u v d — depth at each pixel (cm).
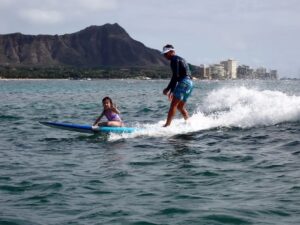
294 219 526
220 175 751
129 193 658
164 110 2067
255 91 1995
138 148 1030
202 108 1870
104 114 1292
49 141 1168
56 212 579
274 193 631
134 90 5959
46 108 2459
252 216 541
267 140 1060
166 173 780
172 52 1251
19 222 542
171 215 554
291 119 1292
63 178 757
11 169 837
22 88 7606
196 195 636
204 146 1023
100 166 851
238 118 1332
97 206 599
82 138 1197
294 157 871
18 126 1516
